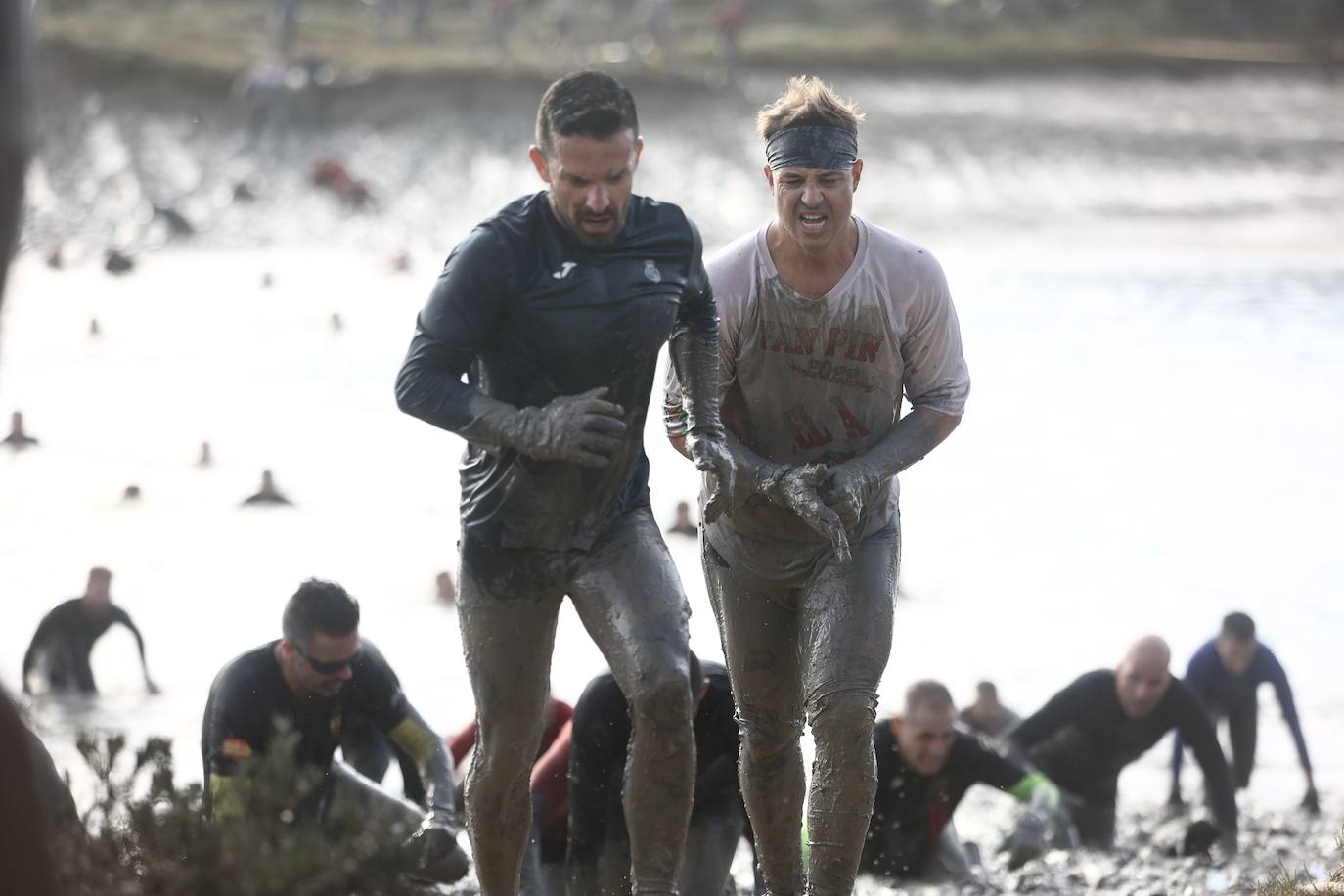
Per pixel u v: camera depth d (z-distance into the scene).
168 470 68.50
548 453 14.98
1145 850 32.41
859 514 17.89
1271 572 56.19
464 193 160.25
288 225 148.88
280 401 84.56
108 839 11.82
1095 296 123.38
